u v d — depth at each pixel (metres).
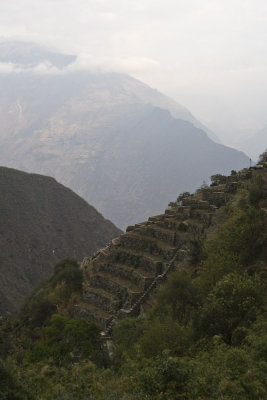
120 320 49.12
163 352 24.88
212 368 22.75
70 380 28.66
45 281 98.38
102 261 69.19
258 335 26.00
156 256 60.56
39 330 56.12
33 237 187.12
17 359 42.00
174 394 21.12
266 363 22.53
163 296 42.62
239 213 46.78
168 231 63.06
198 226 58.34
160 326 32.69
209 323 30.70
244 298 31.03
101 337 46.56
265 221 41.97
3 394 21.84
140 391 22.20
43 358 39.16
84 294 62.75
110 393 23.36
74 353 40.44
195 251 51.12
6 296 136.38
